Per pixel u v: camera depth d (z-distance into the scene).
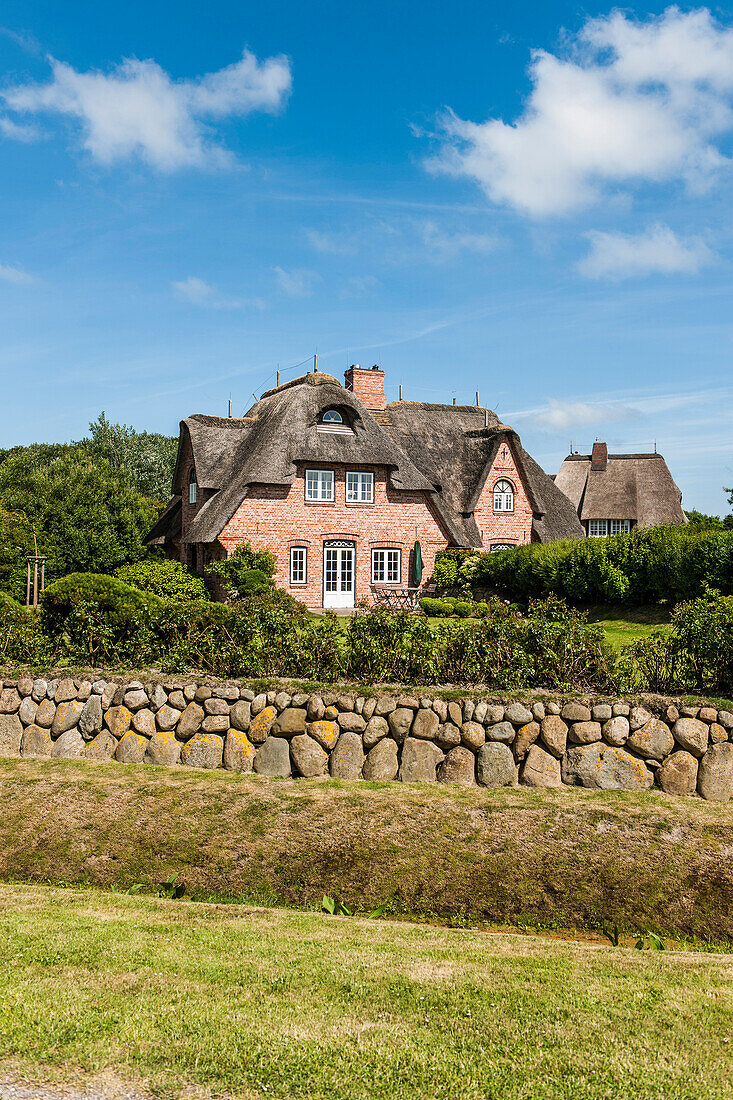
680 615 10.06
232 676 10.47
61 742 10.47
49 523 32.72
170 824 8.38
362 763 9.23
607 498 49.66
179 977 5.06
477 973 5.27
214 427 33.88
